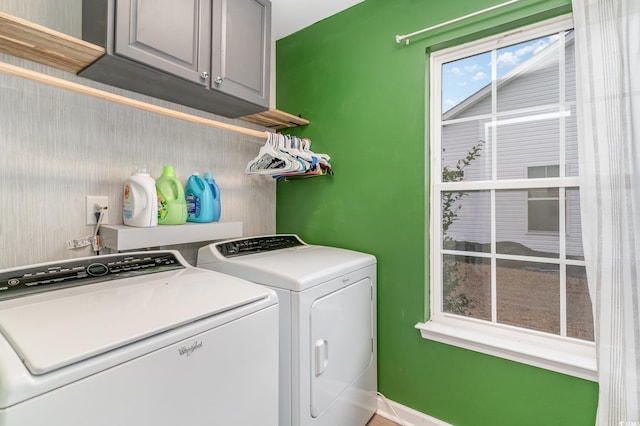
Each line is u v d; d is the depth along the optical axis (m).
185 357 0.87
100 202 1.52
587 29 1.29
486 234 1.72
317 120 2.27
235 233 1.83
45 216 1.36
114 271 1.26
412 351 1.86
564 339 1.49
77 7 1.44
